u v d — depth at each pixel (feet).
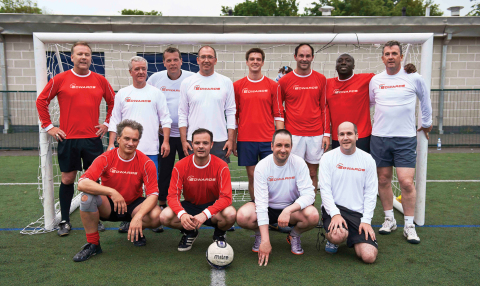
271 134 11.49
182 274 8.26
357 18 30.78
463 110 31.91
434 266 8.68
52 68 13.19
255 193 9.21
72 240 10.46
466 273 8.29
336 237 9.01
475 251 9.59
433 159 23.57
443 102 31.65
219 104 10.86
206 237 10.90
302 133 11.52
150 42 11.73
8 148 27.17
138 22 30.42
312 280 7.97
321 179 9.56
